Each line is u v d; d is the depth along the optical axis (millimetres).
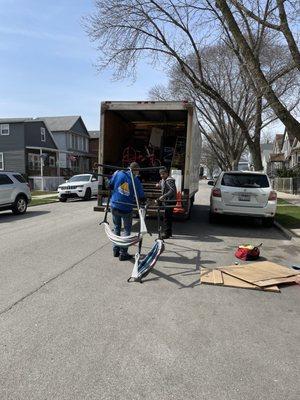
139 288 5957
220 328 4578
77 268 7035
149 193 10867
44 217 14977
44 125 43938
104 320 4719
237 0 10750
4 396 3213
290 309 5258
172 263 7543
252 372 3625
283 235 11211
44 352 3920
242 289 6059
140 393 3270
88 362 3740
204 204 22500
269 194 12086
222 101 21203
